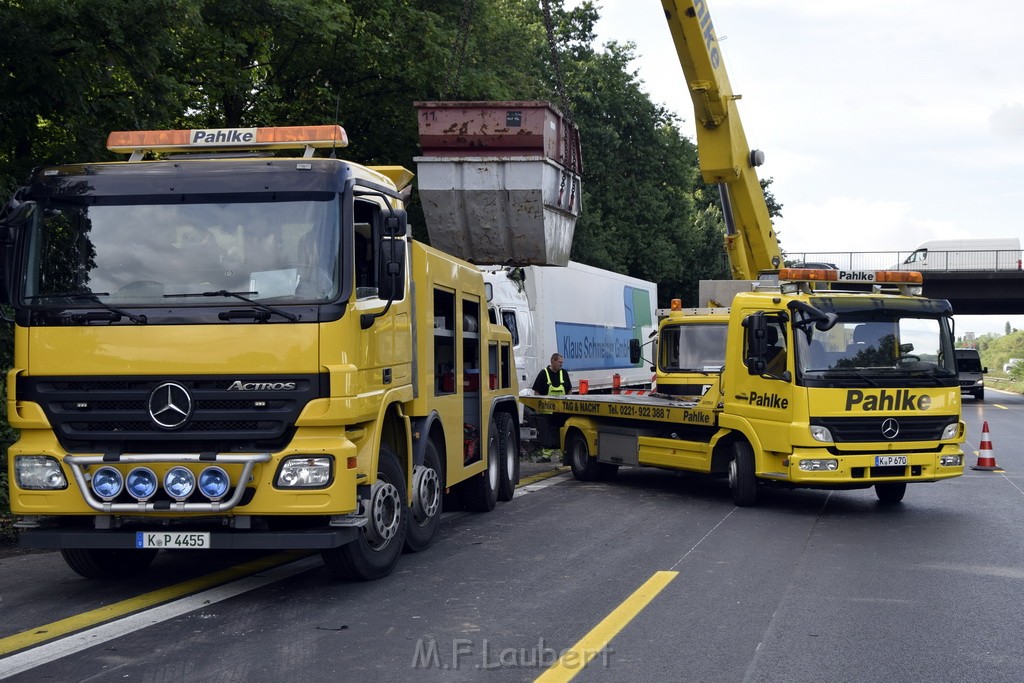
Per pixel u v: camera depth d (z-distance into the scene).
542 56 37.94
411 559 8.63
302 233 7.00
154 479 6.77
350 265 7.03
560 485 14.40
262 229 7.02
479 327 11.19
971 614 6.76
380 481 7.89
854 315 11.59
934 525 10.71
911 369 11.62
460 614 6.70
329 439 6.86
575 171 14.69
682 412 13.05
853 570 8.23
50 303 6.95
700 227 47.41
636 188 41.50
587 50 40.78
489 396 11.57
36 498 6.84
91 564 7.70
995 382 81.62
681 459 13.16
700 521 10.88
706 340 16.73
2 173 12.27
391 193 7.93
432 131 13.26
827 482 11.38
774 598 7.20
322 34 19.83
